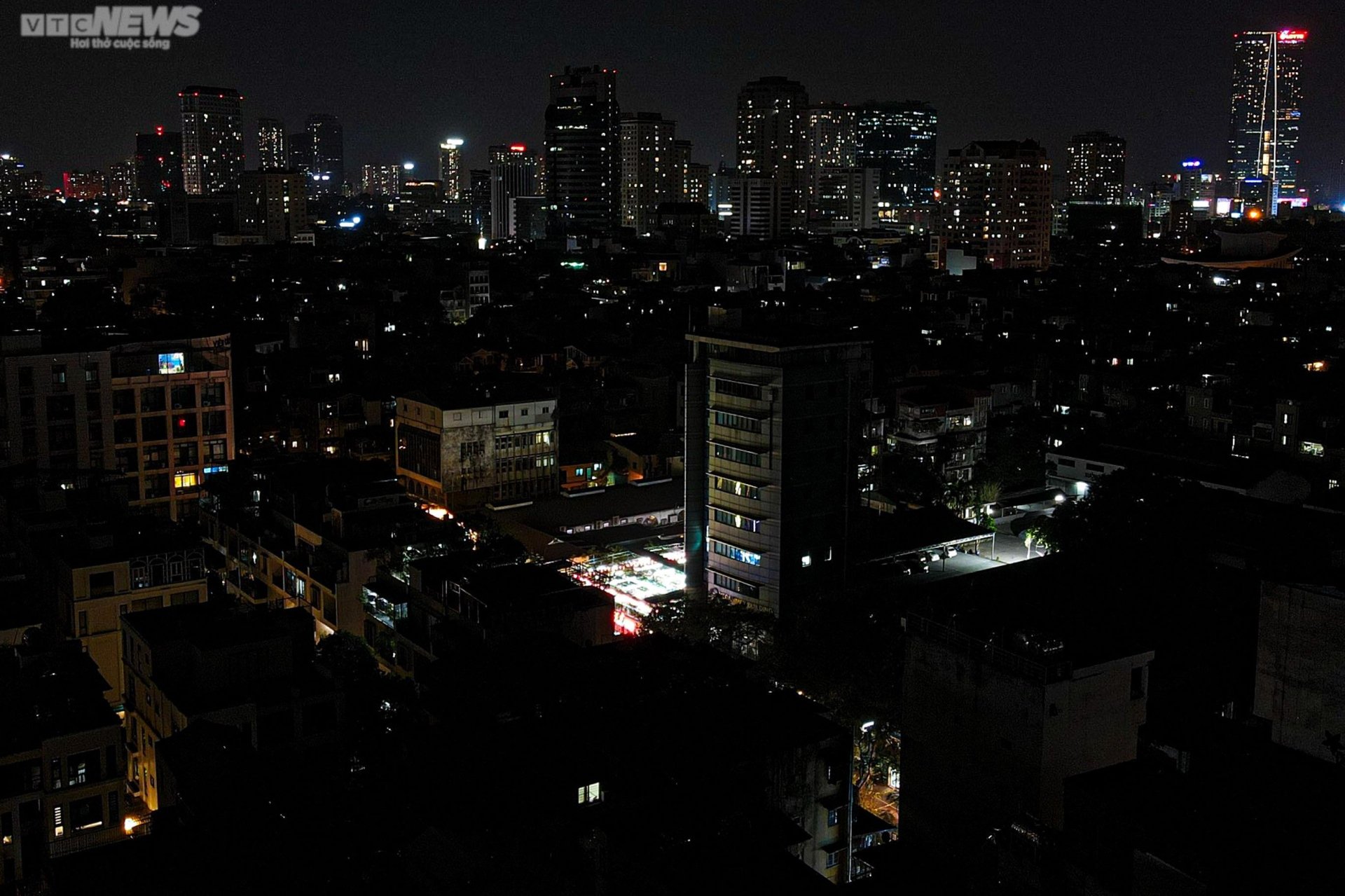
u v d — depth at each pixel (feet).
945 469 644.69
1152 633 309.22
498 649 304.91
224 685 301.22
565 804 228.22
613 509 571.28
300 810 232.94
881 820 282.36
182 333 622.13
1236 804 162.40
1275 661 200.95
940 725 251.60
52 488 452.35
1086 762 234.38
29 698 295.48
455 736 261.03
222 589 487.20
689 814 213.05
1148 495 501.15
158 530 421.59
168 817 246.47
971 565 509.76
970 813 244.63
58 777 277.44
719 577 474.49
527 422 622.54
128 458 583.99
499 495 615.16
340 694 302.45
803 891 186.91
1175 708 262.26
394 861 215.31
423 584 369.30
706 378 475.31
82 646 353.31
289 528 455.22
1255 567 408.67
